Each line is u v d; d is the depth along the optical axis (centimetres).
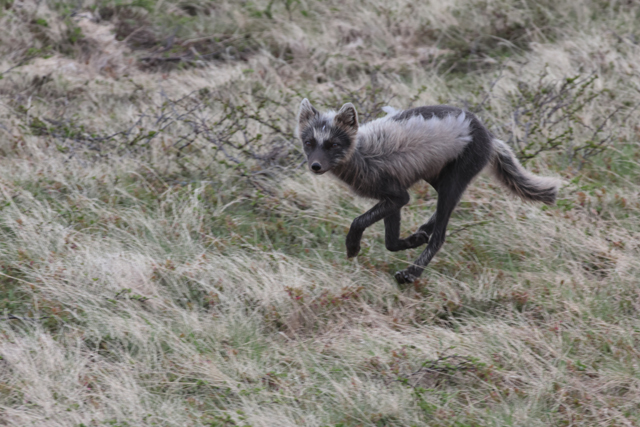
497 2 2562
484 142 1370
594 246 1395
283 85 2203
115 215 1501
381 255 1458
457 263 1408
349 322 1270
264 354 1166
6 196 1495
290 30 2503
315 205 1582
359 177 1328
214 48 2444
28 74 2127
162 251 1405
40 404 1008
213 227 1527
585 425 992
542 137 1798
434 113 1348
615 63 2120
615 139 1786
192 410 1022
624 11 2475
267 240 1491
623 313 1239
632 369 1081
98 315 1202
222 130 1802
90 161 1703
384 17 2562
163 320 1225
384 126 1338
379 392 1047
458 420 1005
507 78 2144
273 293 1284
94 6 2495
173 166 1734
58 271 1297
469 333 1200
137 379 1088
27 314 1223
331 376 1105
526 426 989
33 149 1738
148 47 2448
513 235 1452
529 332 1187
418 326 1256
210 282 1325
